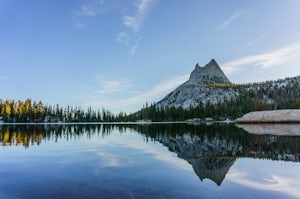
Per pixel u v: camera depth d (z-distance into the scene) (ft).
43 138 103.45
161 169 38.22
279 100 541.34
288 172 35.60
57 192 26.68
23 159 48.93
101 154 55.52
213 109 540.11
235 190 27.50
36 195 25.72
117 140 94.22
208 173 35.32
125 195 25.68
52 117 560.20
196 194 26.12
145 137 108.17
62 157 51.31
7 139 96.73
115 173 35.55
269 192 26.84
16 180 31.78
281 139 85.10
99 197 25.09
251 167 39.29
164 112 590.55
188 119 553.64
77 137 111.45
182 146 69.41
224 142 77.66
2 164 43.42
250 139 86.43
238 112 508.53
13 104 467.11
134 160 46.83
